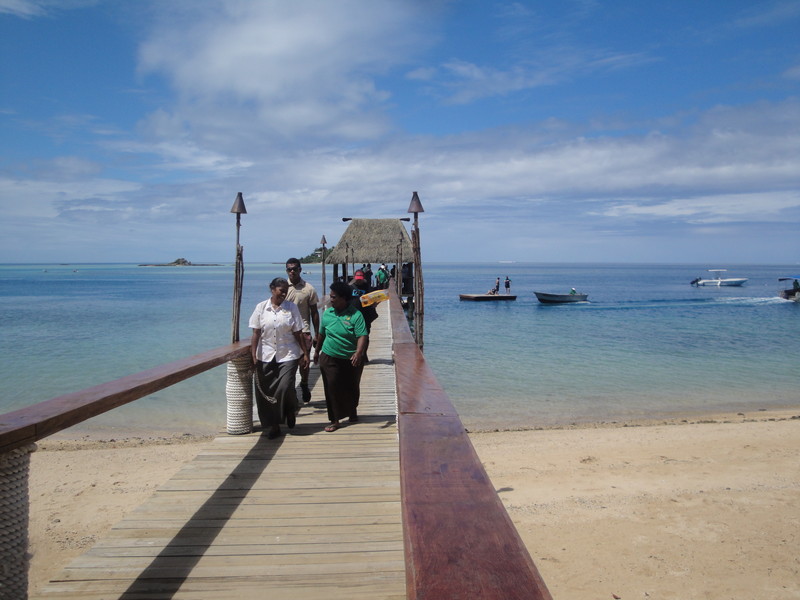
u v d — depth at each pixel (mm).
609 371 19453
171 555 3676
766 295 68188
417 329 10242
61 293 70188
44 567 6121
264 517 4246
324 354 6449
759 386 17250
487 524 1675
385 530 4039
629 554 6586
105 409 3027
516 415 13805
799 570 6191
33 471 9180
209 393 16000
